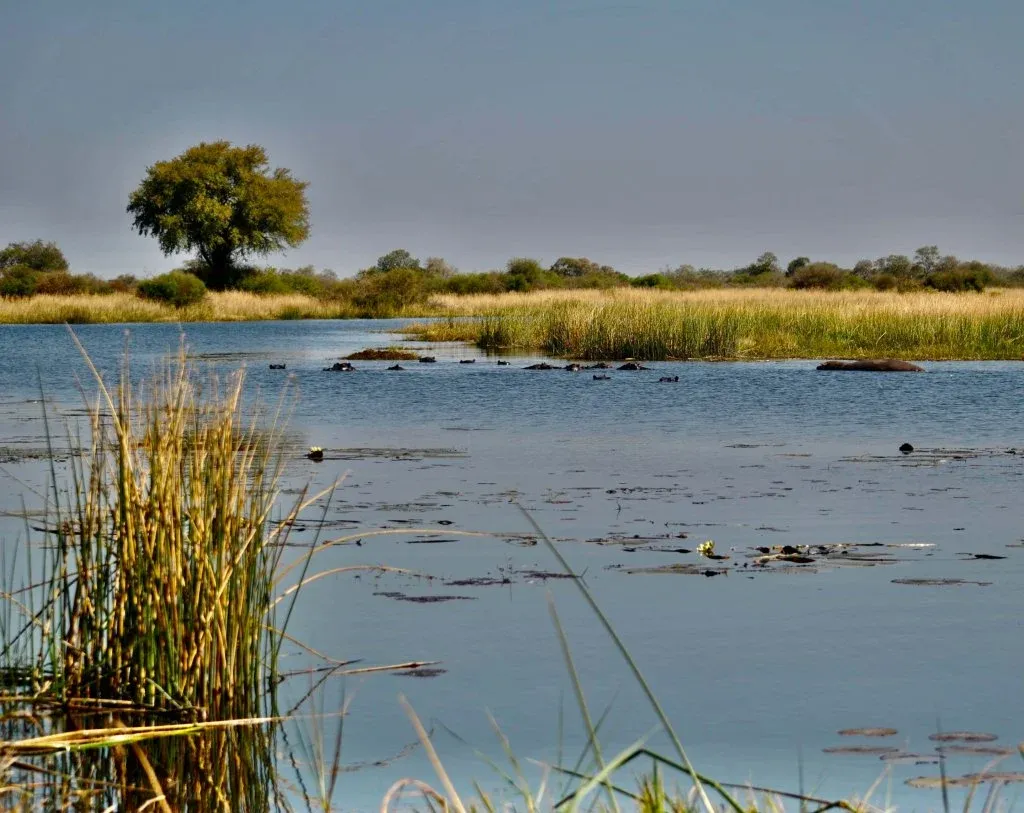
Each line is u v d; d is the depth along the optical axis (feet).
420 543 49.03
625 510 55.52
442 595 41.42
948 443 79.66
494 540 49.57
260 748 29.37
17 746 27.25
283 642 36.94
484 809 25.13
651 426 91.04
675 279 567.18
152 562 31.73
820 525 51.90
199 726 29.25
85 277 382.22
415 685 33.01
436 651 35.70
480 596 41.32
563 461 72.28
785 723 29.71
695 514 54.60
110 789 27.55
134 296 354.74
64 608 32.63
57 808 26.22
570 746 28.84
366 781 27.17
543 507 56.34
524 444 80.69
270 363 161.79
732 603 39.99
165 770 28.53
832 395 112.68
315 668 34.55
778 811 23.22
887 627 37.19
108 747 29.81
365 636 37.24
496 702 31.63
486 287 439.63
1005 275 621.72
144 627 31.63
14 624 37.09
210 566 31.83
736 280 566.77
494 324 211.20
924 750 27.89
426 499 58.54
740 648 35.35
